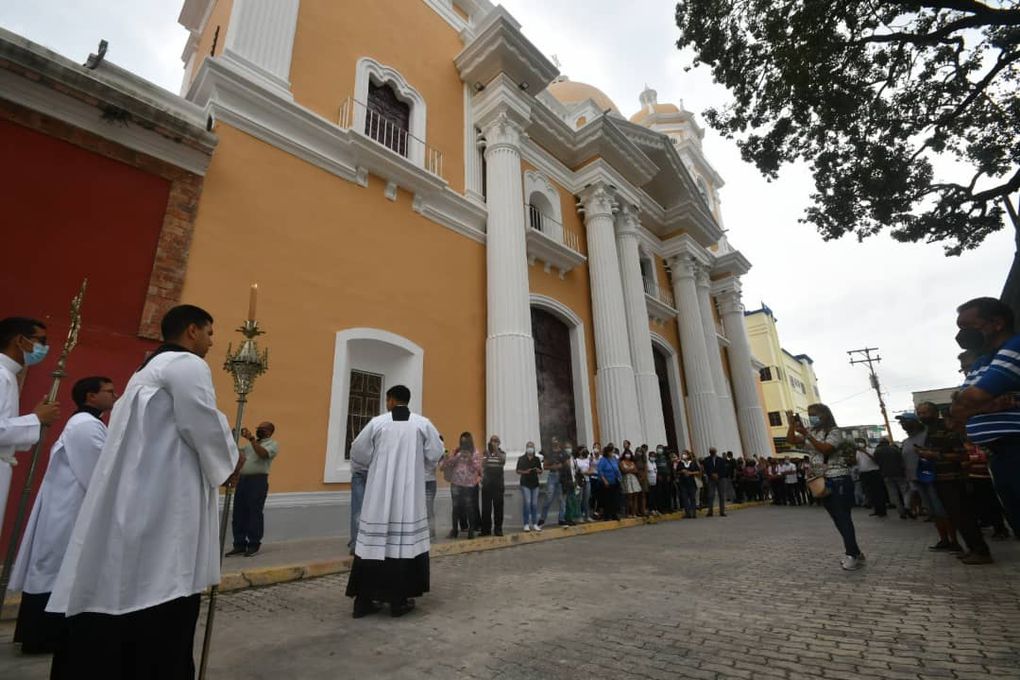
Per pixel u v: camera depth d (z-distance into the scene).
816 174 11.04
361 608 3.43
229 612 3.62
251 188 7.62
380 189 9.56
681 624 3.11
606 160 15.91
